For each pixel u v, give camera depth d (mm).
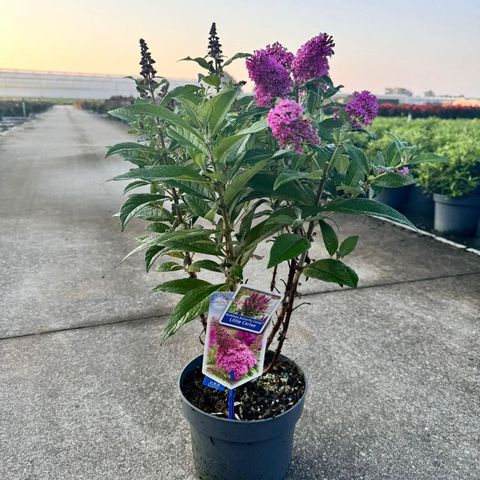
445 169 2344
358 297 1653
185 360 1275
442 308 1580
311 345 1343
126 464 948
